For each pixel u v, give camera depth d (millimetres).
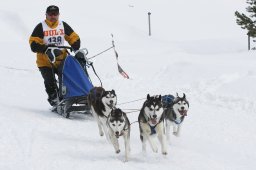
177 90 15125
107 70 19391
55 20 11547
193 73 16906
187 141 9734
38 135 9375
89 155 8406
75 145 8969
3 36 35719
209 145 9445
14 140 8945
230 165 8109
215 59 23797
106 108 9414
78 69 11250
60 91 11242
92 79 17094
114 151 8766
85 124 10781
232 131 10547
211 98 13836
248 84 14258
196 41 36031
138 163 8023
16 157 8031
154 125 8422
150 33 41438
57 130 9977
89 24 40094
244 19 28484
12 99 13227
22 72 18234
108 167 7711
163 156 8508
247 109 12555
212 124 11125
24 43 30203
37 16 40438
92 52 26688
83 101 11211
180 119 9719
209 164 8102
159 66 20453
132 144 9359
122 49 29875
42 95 14242
